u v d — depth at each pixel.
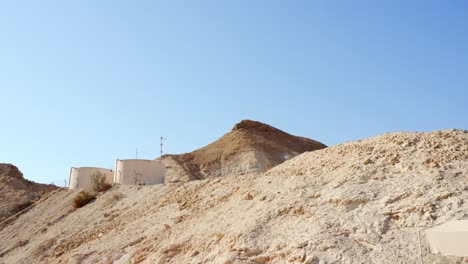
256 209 14.29
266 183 16.39
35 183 65.12
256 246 12.07
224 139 72.12
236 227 13.60
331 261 10.45
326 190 13.66
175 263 13.98
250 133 72.38
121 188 29.61
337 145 17.84
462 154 13.22
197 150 70.25
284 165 18.28
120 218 22.58
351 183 13.52
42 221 29.47
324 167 15.62
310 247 11.05
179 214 18.59
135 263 15.80
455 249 8.45
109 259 17.11
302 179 15.20
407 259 9.71
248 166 59.62
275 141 72.44
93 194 30.36
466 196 11.02
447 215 10.48
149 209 21.73
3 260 24.30
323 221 11.98
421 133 15.92
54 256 20.98
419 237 9.89
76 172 38.31
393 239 10.52
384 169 13.82
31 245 24.88
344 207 12.34
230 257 12.02
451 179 12.02
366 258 10.21
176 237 15.88
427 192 11.67
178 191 22.45
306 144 77.44
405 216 11.05
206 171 60.94
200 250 13.83
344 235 11.22
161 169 35.34
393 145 15.23
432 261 9.14
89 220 25.00
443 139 14.62
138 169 33.94
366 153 15.29
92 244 20.08
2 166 64.62
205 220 16.06
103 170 38.72
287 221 12.83
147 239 17.33
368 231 11.02
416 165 13.37
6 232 30.75
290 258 11.02
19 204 42.94
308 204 13.15
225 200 17.22
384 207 11.72
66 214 28.69
